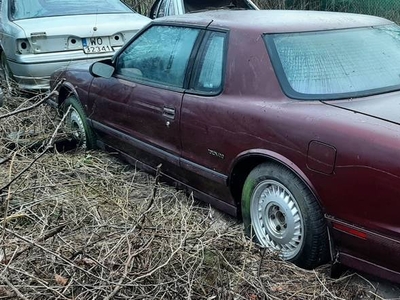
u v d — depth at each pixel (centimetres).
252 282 310
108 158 513
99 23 662
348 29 380
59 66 643
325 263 329
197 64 389
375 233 284
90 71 466
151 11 873
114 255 315
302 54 350
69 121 549
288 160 320
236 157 352
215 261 323
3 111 592
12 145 519
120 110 461
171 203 414
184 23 413
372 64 356
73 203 405
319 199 307
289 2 1223
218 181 372
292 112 321
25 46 640
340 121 299
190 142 388
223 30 378
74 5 714
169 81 411
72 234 355
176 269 310
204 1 839
